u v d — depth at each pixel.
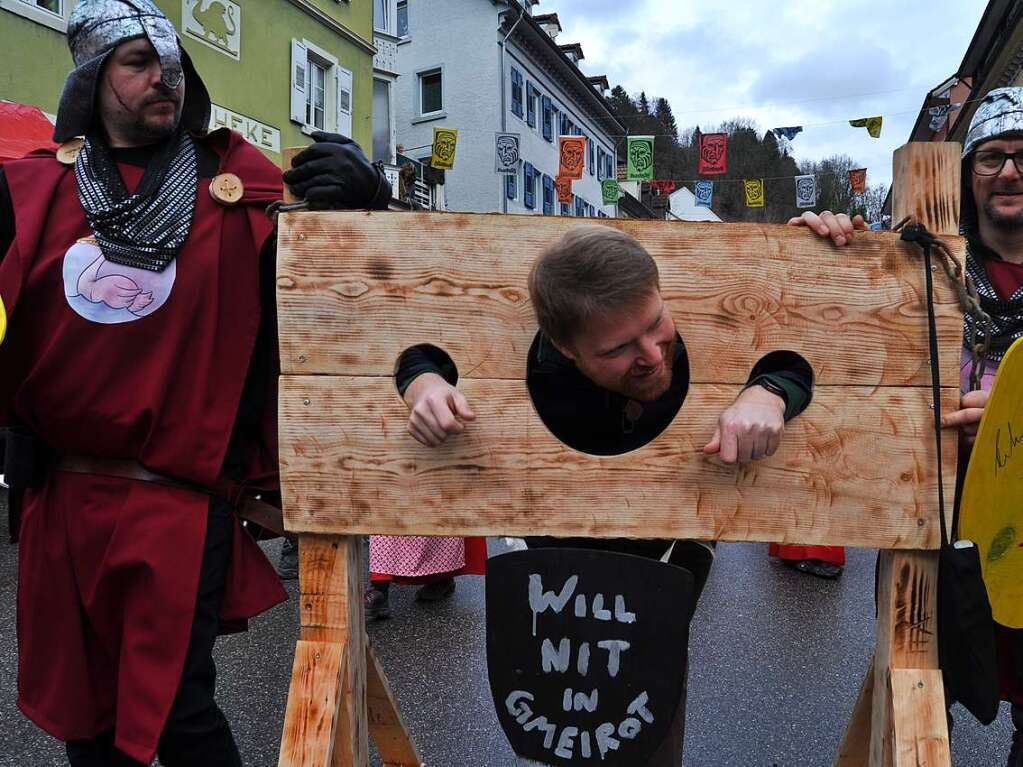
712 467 1.36
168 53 1.47
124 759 1.54
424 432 1.31
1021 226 1.71
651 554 1.55
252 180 1.57
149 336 1.45
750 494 1.36
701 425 1.36
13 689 2.67
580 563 1.35
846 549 4.57
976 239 1.77
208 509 1.49
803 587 3.79
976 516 1.30
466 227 1.37
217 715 1.50
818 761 2.23
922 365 1.35
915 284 1.35
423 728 2.42
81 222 1.49
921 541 1.35
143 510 1.44
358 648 1.50
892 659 1.38
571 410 1.50
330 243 1.40
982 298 1.68
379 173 1.57
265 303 1.58
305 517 1.42
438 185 18.50
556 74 22.34
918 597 1.38
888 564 1.40
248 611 1.55
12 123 5.89
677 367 1.47
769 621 3.32
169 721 1.42
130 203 1.47
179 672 1.41
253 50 10.60
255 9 10.60
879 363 1.35
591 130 25.48
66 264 1.46
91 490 1.46
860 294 1.35
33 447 1.50
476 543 3.51
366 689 1.64
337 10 12.36
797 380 1.34
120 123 1.52
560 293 1.21
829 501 1.35
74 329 1.44
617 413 1.49
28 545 1.52
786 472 1.35
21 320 1.46
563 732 1.37
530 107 21.08
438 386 1.34
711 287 1.35
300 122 11.53
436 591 3.55
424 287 1.38
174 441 1.45
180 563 1.43
